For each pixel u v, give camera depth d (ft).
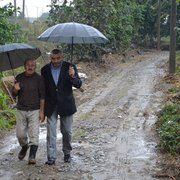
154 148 29.43
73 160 26.53
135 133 34.22
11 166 25.20
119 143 31.07
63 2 77.82
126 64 90.43
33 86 24.95
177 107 39.14
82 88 59.62
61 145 30.37
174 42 69.82
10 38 45.70
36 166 25.09
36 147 25.41
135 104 47.57
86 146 30.14
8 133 35.14
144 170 24.57
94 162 26.20
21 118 25.21
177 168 24.50
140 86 61.26
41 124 37.70
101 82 65.62
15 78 25.27
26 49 24.13
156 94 54.03
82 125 37.37
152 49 136.15
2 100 41.42
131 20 113.80
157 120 38.04
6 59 24.89
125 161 26.43
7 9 45.88
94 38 24.66
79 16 77.56
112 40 95.61
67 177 23.27
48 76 25.09
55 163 25.71
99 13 78.84
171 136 28.76
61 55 25.03
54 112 25.05
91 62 81.35
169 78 65.98
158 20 134.10
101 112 43.55
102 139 32.27
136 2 130.52
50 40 24.21
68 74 25.04
